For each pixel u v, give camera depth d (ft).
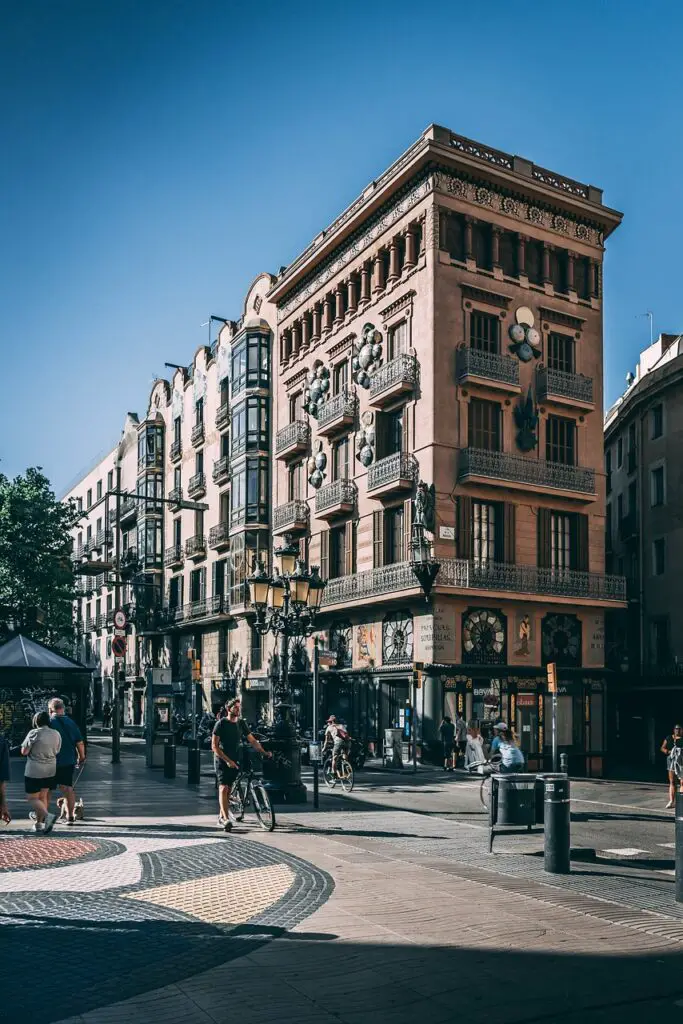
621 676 128.57
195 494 170.19
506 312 112.16
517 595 105.81
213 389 167.12
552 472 111.45
